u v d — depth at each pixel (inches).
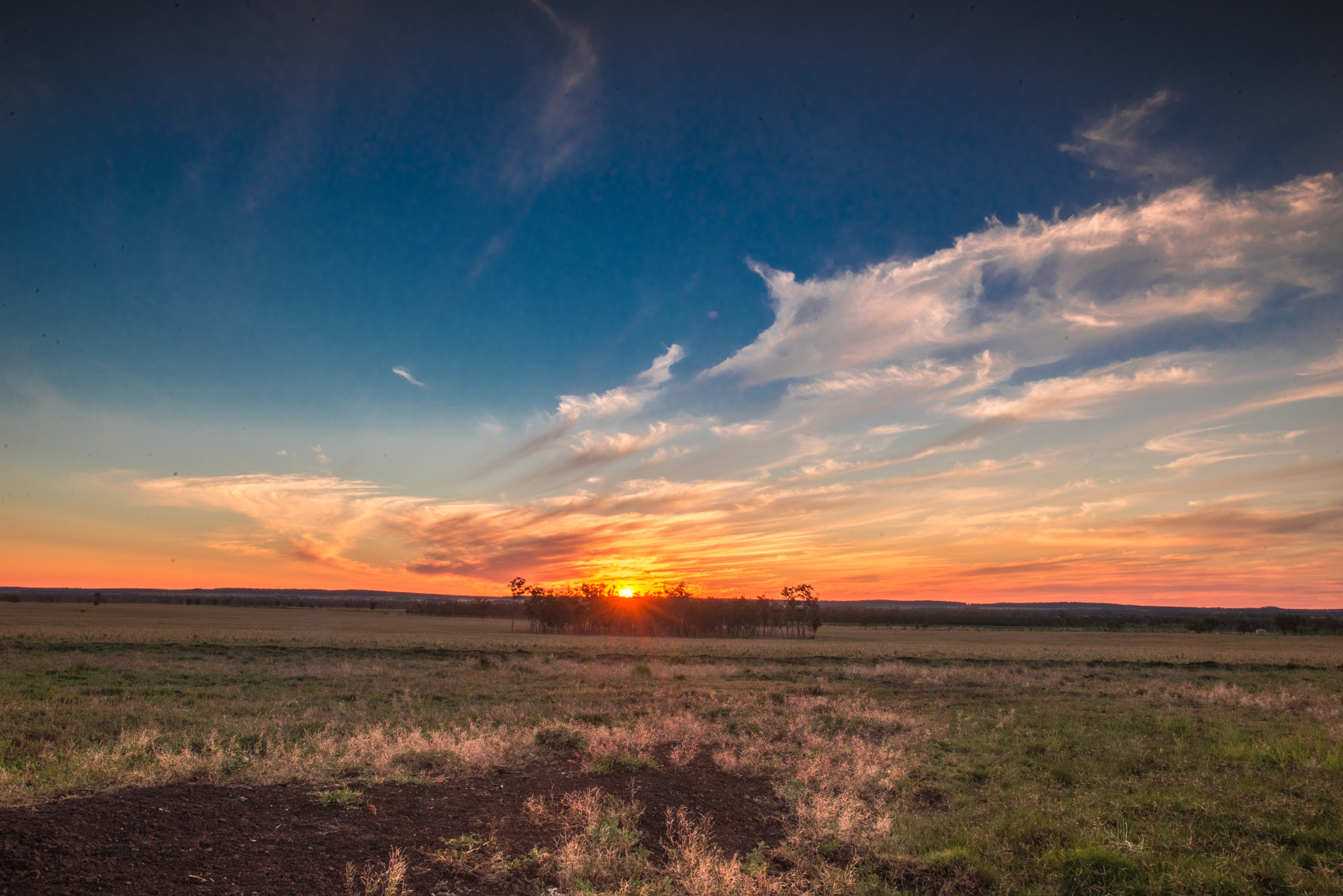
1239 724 683.4
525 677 1167.6
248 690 872.3
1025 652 2154.3
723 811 344.8
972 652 2143.2
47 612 3698.3
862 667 1473.9
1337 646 2837.1
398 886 220.7
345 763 382.0
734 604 4217.5
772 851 285.3
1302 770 429.7
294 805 295.9
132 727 561.9
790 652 2170.3
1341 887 247.9
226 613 4579.2
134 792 290.2
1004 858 281.0
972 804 374.6
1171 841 297.3
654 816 323.6
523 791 350.6
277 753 415.5
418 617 5467.5
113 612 4069.9
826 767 439.5
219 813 273.4
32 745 473.7
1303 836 304.0
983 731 645.9
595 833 275.0
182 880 209.2
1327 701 895.1
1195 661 1691.7
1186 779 414.9
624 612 4212.6
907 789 405.4
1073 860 275.6
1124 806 356.8
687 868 247.4
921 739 591.8
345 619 4414.4
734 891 233.5
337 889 215.0
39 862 207.0
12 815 241.8
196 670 1076.5
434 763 403.5
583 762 418.6
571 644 2402.8
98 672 1000.9
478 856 252.1
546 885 236.2
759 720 676.1
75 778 302.7
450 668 1294.3
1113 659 1771.7
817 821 315.9
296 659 1350.9
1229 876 256.1
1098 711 824.3
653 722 629.3
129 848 227.1
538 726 589.0
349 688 937.5
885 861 280.4
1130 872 265.6
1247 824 322.0
